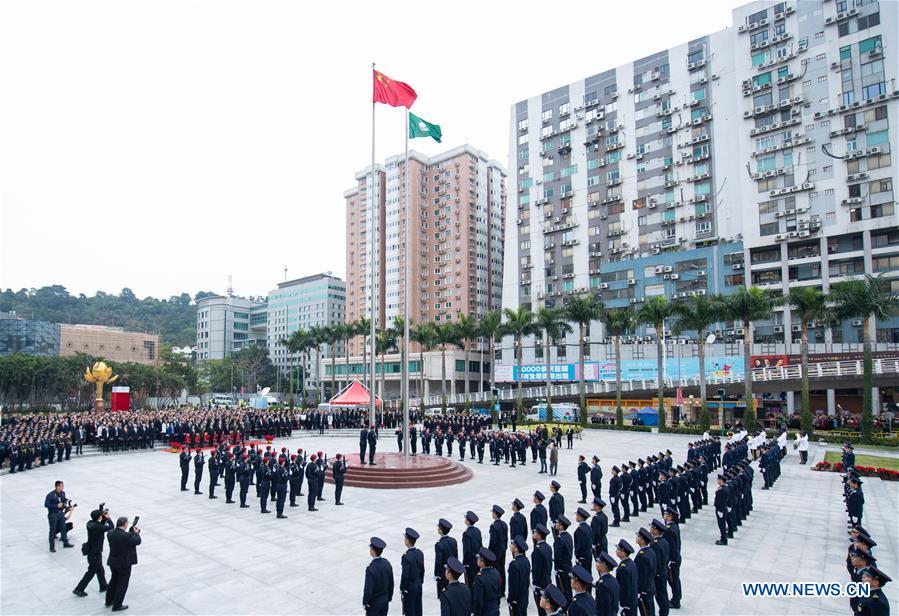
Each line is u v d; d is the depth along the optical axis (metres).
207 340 172.12
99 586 12.02
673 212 80.44
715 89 77.81
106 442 35.12
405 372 28.50
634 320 55.00
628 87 86.38
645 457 33.94
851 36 65.31
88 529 11.89
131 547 11.16
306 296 151.38
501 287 119.44
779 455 27.94
